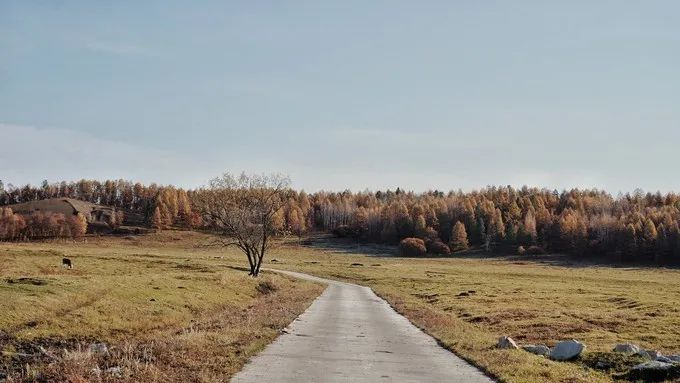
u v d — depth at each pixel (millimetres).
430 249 187125
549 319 34500
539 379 15109
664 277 104875
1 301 26438
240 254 157750
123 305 30812
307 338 23141
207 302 37969
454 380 15336
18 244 151000
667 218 175375
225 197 72312
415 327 29828
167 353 16516
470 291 59875
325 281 81000
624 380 16422
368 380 14891
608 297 50875
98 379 12492
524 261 162000
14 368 18219
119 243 186250
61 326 25172
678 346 25516
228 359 16438
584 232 173875
